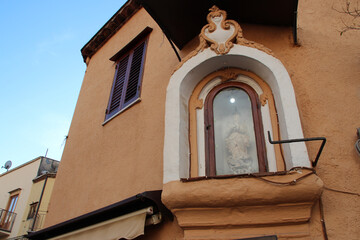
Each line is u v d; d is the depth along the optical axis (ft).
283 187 11.18
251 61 15.34
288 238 11.05
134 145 19.02
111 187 18.65
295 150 11.99
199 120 16.02
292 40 16.52
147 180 16.62
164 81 20.33
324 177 12.06
